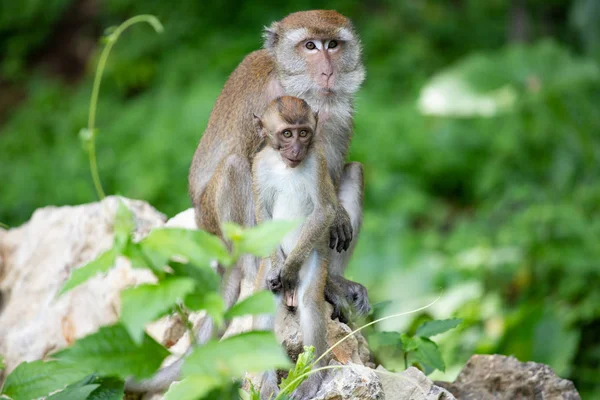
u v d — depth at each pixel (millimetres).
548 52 16859
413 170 18422
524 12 21109
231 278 7980
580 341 13289
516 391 8062
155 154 17609
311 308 6996
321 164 7305
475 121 18906
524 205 16438
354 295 8219
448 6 23594
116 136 19203
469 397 8156
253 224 8344
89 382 5992
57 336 8680
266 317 6797
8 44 23859
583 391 12500
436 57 21734
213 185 8383
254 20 22594
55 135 20641
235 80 8898
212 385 4531
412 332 11969
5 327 9211
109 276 8758
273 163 7355
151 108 19859
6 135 20875
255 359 4477
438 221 17734
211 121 9023
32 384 5777
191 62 21250
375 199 17703
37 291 9391
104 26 23547
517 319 12047
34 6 23766
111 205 9367
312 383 6738
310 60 8273
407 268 14242
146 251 4621
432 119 18984
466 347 12164
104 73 21766
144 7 23156
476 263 14109
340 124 8461
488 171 17516
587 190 15906
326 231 7199
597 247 13977
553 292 13953
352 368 6555
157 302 4414
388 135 18750
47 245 9758
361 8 23312
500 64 16891
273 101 7266
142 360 4906
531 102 17000
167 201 17047
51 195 18188
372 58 21688
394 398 6895
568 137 17281
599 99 18062
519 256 14172
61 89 22328
